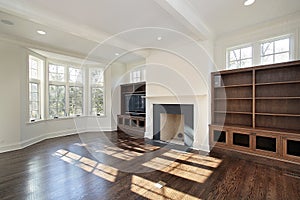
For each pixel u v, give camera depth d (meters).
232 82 3.96
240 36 3.81
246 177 2.61
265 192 2.19
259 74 3.58
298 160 2.81
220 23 3.38
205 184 2.41
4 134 3.99
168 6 2.49
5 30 3.62
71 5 2.74
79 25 3.44
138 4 2.73
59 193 2.21
